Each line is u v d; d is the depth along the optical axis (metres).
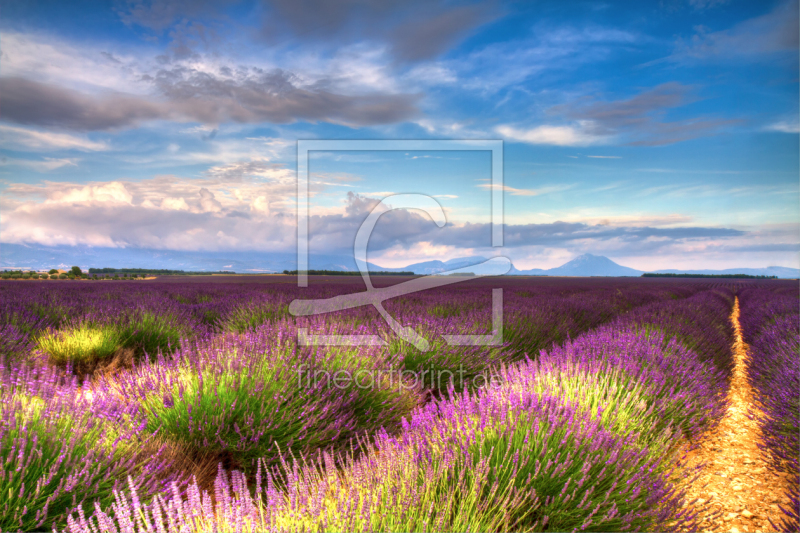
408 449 2.29
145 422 2.77
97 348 5.47
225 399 3.05
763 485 2.97
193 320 7.67
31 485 2.03
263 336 4.15
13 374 2.80
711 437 3.83
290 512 1.75
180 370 3.34
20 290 12.20
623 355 4.36
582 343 5.08
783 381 4.13
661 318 7.52
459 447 2.38
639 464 2.51
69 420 2.47
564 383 3.29
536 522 1.94
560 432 2.43
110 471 2.26
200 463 2.78
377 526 1.75
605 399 3.24
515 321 6.62
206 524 1.68
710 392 4.24
